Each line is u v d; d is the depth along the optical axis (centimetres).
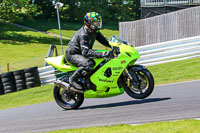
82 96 934
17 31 7806
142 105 831
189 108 720
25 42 6284
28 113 1003
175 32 2591
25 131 743
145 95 844
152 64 1936
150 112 736
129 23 2886
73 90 902
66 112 916
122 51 847
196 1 2952
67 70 921
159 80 1450
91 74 886
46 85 2056
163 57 1911
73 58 889
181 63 1764
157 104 816
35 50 5247
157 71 1694
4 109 1249
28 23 9344
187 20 2506
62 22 10306
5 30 7706
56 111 959
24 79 2062
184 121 606
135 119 692
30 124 812
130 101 934
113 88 874
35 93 1794
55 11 10762
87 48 857
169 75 1520
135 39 2869
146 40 2795
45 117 880
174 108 741
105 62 873
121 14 11512
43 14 10675
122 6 11762
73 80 888
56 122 788
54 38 7338
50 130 714
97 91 889
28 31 8031
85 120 759
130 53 846
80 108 956
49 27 9125
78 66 891
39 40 6788
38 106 1148
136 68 843
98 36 924
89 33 865
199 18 2428
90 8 10781
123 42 865
